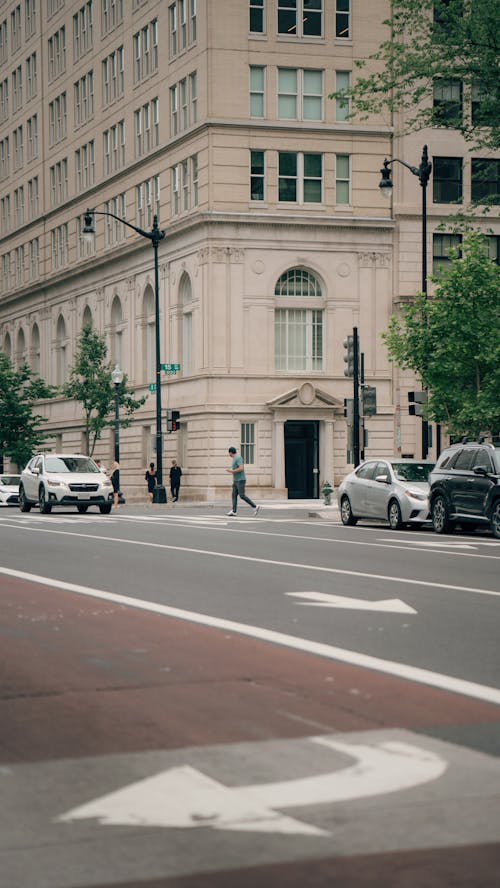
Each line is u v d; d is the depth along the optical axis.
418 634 11.77
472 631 11.98
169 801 5.98
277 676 9.48
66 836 5.47
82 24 73.00
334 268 58.47
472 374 35.19
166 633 11.87
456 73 31.39
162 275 61.91
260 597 14.87
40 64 80.00
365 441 40.00
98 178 70.62
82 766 6.69
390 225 58.69
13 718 7.98
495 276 34.78
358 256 58.75
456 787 6.23
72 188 74.62
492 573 17.92
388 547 23.31
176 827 5.58
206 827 5.59
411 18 32.88
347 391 58.69
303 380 58.16
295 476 58.62
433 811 5.82
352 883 4.88
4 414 68.38
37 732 7.56
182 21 59.97
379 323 58.94
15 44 85.25
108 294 68.69
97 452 70.81
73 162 74.44
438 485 28.16
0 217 89.06
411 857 5.18
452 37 30.98
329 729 7.59
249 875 4.98
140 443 64.81
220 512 44.91
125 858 5.18
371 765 6.67
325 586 16.12
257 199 57.75
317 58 58.28
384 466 31.20
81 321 72.81
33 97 81.62
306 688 8.97
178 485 57.94
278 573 17.92
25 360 83.19
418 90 32.31
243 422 57.50
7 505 53.53
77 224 73.62
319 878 4.94
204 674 9.59
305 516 40.00
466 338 34.56
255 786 6.25
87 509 45.59
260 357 57.62
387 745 7.14
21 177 84.25
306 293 58.62
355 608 13.77
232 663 10.10
